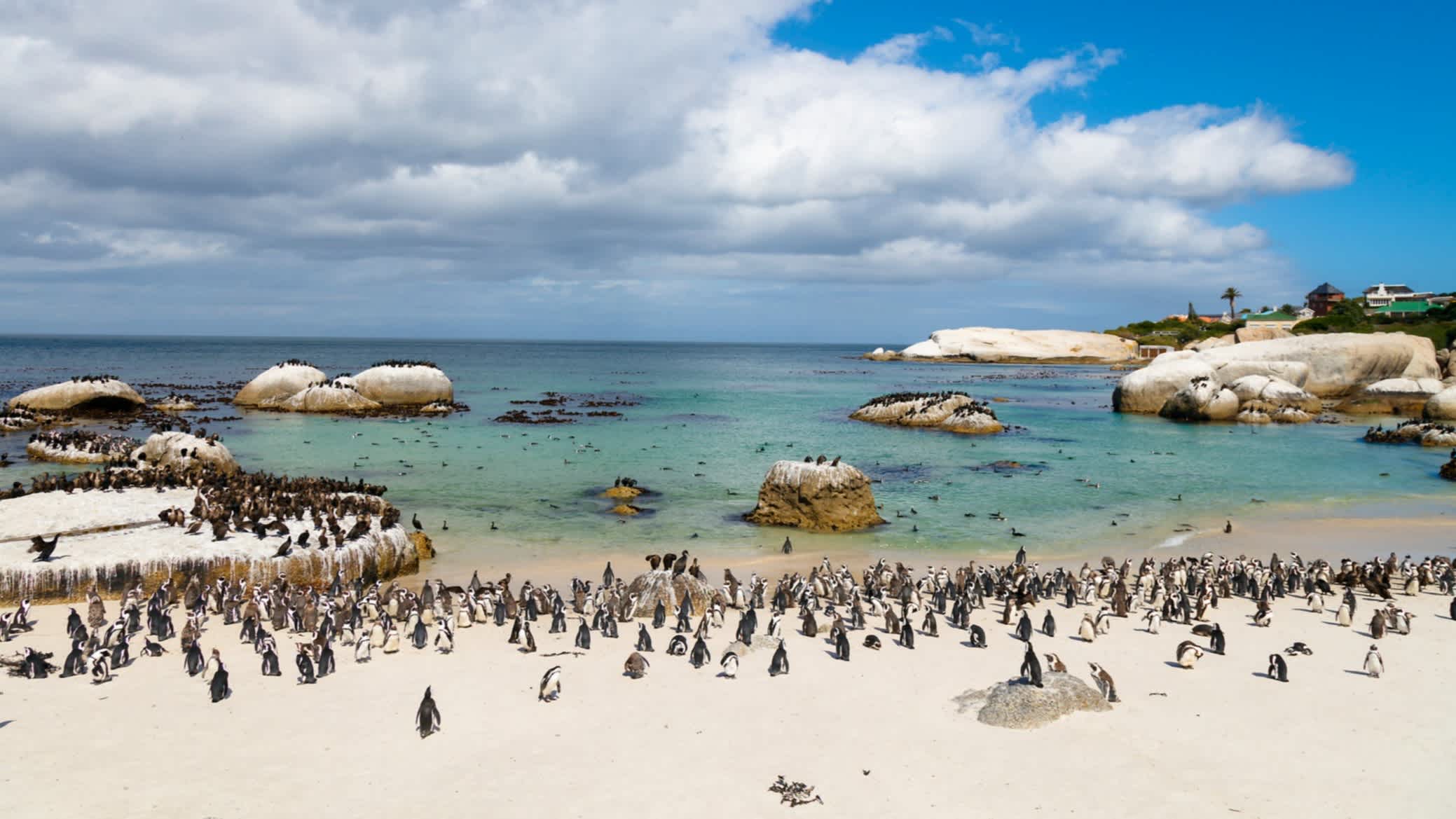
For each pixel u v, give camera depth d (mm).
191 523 34812
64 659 25156
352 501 39625
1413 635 28875
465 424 86000
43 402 85250
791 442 76562
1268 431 86812
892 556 40219
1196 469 63562
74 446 61250
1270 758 19766
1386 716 22125
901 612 31469
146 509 36656
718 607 29750
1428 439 75062
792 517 45406
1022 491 55188
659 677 24594
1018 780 18703
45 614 29016
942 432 84688
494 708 22234
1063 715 21797
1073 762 19531
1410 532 45469
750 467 63281
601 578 35875
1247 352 108812
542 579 35781
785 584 33344
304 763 19094
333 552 33250
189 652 24109
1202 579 33875
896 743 20375
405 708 22188
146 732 20422
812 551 40969
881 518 46875
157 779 18188
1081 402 121625
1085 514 49031
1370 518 48500
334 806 17328
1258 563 36000
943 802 17766
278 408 93250
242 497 38719
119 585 30703
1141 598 33625
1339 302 199875
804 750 20000
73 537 33188
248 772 18625
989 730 21141
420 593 32250
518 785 18266
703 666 25562
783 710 22281
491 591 30891
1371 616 31188
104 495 38781
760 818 17094
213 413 90688
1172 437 81750
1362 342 107438
